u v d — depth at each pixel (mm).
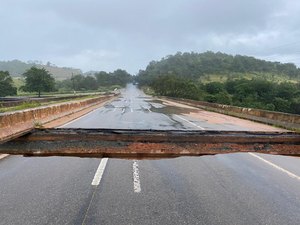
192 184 6473
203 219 4676
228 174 7363
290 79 189125
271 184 6617
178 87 94188
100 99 45625
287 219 4766
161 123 17859
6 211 4766
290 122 17297
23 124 7930
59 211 4812
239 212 4992
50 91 89125
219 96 92188
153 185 6312
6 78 82375
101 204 5148
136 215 4746
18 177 6652
